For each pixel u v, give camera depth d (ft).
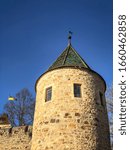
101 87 51.83
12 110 97.96
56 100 46.16
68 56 54.54
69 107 45.09
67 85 47.47
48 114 45.75
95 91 49.26
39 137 44.98
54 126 43.80
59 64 52.03
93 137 43.75
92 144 42.96
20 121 95.66
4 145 58.23
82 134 43.06
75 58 54.39
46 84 49.85
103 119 48.14
